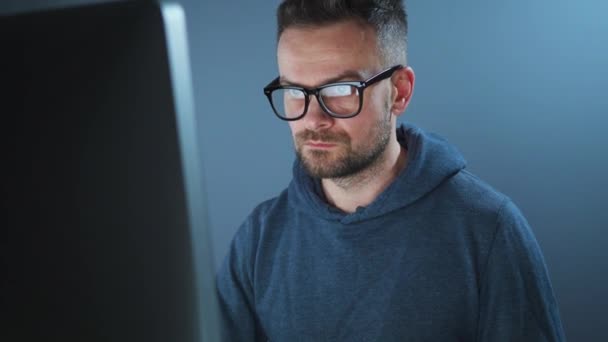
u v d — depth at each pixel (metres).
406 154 1.17
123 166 0.33
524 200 2.60
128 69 0.32
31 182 0.35
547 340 1.06
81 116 0.33
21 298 0.37
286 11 0.99
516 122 2.55
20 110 0.34
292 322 1.15
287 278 1.15
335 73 0.96
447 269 1.06
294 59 0.98
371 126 1.00
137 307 0.35
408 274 1.07
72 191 0.35
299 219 1.16
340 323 1.12
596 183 2.56
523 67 2.51
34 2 0.33
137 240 0.34
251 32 2.60
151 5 0.32
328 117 0.98
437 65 2.55
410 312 1.07
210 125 2.67
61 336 0.37
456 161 1.12
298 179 1.16
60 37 0.33
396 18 1.03
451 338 1.08
